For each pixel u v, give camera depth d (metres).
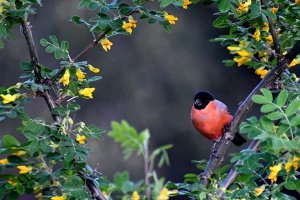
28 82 8.17
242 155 7.59
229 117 11.16
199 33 26.47
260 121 6.95
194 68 26.31
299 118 6.86
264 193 7.65
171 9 26.22
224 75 26.28
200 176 8.54
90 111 25.28
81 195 7.65
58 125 8.00
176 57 26.42
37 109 23.72
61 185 7.95
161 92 26.02
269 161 7.50
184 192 7.76
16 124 23.08
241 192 7.65
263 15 8.24
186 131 25.58
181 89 26.14
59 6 25.38
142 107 25.78
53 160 7.89
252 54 8.98
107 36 8.52
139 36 26.45
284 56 8.55
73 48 25.30
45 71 8.31
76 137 8.00
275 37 8.48
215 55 26.41
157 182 5.62
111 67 25.91
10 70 24.64
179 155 25.38
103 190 8.01
